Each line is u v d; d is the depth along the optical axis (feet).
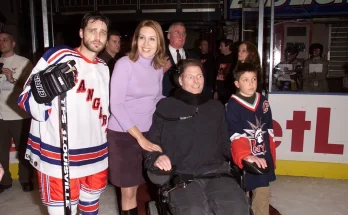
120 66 7.98
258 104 8.34
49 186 7.31
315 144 13.74
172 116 7.77
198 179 7.38
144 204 11.14
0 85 11.81
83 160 7.41
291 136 13.85
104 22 7.38
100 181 7.95
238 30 26.30
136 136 7.92
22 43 25.63
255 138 8.16
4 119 11.91
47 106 6.81
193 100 7.80
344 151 13.56
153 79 8.38
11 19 25.04
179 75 8.05
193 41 29.99
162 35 8.18
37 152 7.43
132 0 28.27
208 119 7.80
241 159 7.37
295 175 14.05
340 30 26.27
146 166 7.37
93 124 7.60
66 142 6.74
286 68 25.17
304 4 25.41
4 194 12.30
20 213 10.81
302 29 26.48
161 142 7.88
